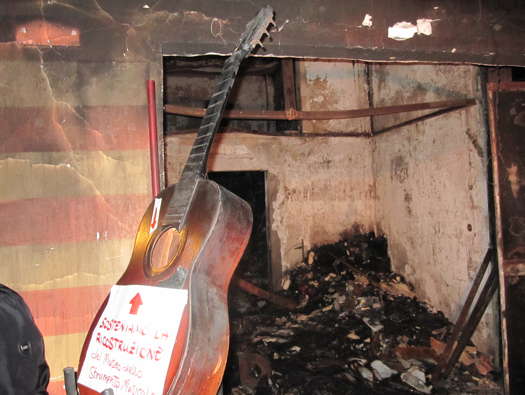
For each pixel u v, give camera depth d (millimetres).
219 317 1287
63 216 1729
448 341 3582
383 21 2111
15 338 1067
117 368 1294
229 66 1628
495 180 2904
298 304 5070
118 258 1775
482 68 3369
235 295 5398
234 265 1402
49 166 1725
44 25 1729
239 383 3195
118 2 1802
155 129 1813
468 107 3777
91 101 1771
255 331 4352
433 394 3088
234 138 5488
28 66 1715
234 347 3883
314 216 5809
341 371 3410
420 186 4699
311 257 5707
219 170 5422
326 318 4539
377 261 5582
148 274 1390
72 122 1752
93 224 1759
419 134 4668
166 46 1848
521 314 2926
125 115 1803
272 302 5141
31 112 1714
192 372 1179
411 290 4930
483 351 3635
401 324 4180
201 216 1362
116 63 1797
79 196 1749
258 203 6914
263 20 1549
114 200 1781
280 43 1979
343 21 2059
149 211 1605
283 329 4375
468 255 3885
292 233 5738
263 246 6742
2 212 1672
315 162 5801
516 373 2910
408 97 4855
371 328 4117
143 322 1285
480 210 3686
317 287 5270
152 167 1798
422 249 4707
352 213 5910
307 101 5734
